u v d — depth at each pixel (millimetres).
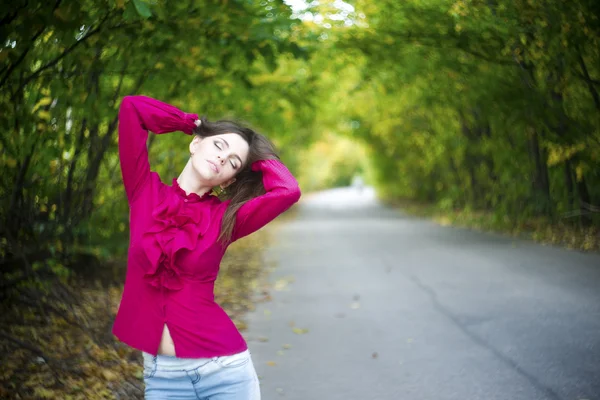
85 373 4367
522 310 6473
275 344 5680
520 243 11875
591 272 8320
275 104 10148
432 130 20219
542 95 9594
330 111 25078
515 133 12867
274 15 6125
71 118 5520
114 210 7625
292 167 33375
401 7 8844
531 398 4051
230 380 2158
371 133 30281
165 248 2104
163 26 5203
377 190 46219
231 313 7031
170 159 8305
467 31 8883
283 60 11516
